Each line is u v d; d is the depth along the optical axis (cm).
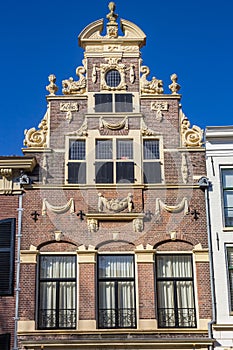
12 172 1877
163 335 1722
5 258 1802
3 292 1759
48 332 1717
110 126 1944
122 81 2005
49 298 1775
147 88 2000
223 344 1714
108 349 1695
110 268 1809
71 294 1783
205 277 1794
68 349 1695
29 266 1788
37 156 1914
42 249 1816
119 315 1761
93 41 2048
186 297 1788
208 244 1825
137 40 2048
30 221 1836
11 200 1862
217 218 1859
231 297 1780
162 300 1784
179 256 1828
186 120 1973
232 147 1941
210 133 1945
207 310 1758
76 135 1939
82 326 1727
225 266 1803
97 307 1762
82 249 1808
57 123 1953
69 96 1983
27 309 1741
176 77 2020
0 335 1711
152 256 1808
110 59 2034
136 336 1717
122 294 1786
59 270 1803
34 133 1944
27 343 1684
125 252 1817
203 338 1708
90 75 2012
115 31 2059
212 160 1927
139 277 1786
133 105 1975
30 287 1764
